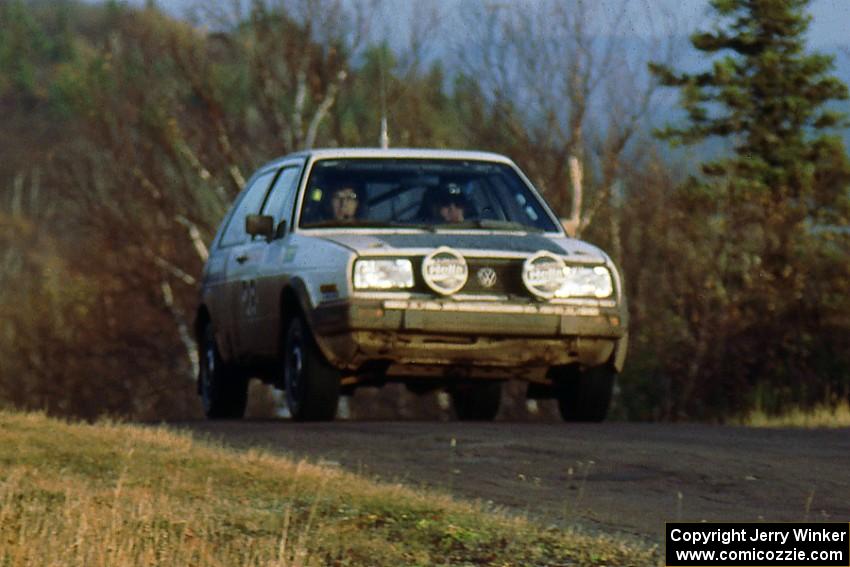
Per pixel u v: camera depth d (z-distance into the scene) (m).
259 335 33.94
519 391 89.31
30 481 20.62
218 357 37.44
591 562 16.11
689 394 73.44
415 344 30.09
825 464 23.39
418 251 30.22
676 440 26.89
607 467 23.56
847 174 81.81
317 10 94.44
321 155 33.47
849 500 20.30
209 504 19.11
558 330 30.39
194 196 98.06
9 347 112.81
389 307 29.78
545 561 16.19
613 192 85.31
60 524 17.30
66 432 26.08
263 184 36.19
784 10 87.38
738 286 75.38
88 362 109.81
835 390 70.75
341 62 94.50
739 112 87.06
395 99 92.75
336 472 21.97
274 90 95.88
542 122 86.25
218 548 16.61
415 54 93.31
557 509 19.89
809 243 75.88
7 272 151.62
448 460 24.66
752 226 76.56
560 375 32.28
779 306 72.56
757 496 20.70
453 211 32.50
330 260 30.62
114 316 107.12
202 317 39.06
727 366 73.25
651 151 86.88
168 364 109.12
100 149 97.00
